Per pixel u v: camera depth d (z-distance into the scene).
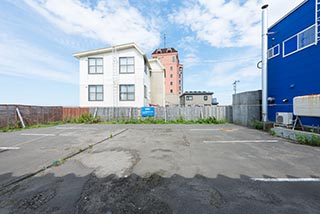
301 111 6.44
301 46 7.39
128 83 15.39
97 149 5.33
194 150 5.07
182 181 2.97
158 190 2.66
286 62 8.32
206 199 2.39
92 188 2.76
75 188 2.77
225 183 2.88
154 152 4.89
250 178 3.08
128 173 3.36
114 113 14.55
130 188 2.74
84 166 3.80
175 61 44.16
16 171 3.53
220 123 12.82
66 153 4.85
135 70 15.31
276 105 8.91
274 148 5.23
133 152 4.92
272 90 9.38
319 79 6.50
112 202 2.35
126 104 15.37
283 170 3.45
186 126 11.27
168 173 3.34
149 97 19.45
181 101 38.44
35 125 11.78
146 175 3.25
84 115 14.15
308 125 6.80
